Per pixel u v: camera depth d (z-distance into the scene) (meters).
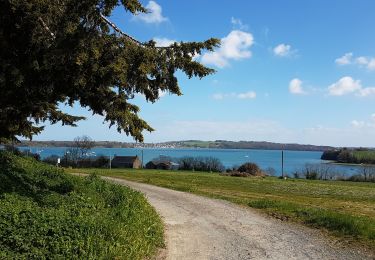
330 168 53.81
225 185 31.00
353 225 13.80
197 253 10.95
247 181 35.16
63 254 7.88
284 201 21.58
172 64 10.52
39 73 9.99
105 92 11.32
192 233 13.38
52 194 12.33
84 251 7.98
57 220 8.91
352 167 72.50
